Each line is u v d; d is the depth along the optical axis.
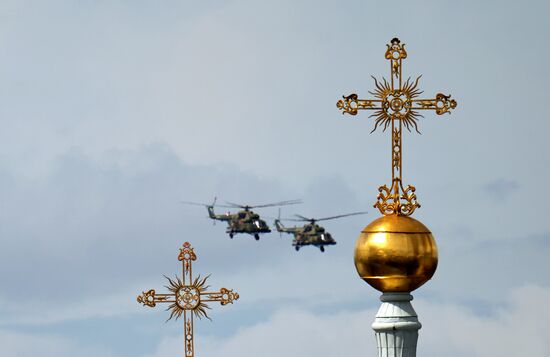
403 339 127.44
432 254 126.88
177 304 147.12
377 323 127.69
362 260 127.62
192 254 148.25
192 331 147.75
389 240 126.31
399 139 130.38
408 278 126.69
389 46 131.38
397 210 128.50
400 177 129.25
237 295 148.00
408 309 127.62
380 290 128.38
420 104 131.12
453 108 130.62
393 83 130.88
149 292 147.50
